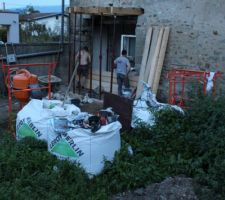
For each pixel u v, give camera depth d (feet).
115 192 17.70
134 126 23.84
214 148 19.45
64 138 18.78
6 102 34.24
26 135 21.65
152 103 26.03
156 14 35.60
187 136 21.42
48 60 41.29
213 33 32.22
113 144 19.21
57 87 39.29
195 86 27.12
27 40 71.77
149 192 17.01
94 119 19.66
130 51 40.47
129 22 38.78
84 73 40.68
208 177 17.25
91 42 39.40
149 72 34.50
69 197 16.61
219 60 32.07
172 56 34.88
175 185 17.25
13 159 18.40
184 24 33.86
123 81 36.86
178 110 24.71
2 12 72.64
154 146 21.89
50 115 21.36
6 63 37.01
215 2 31.83
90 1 40.63
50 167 18.34
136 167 18.67
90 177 18.37
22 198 15.78
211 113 21.85
